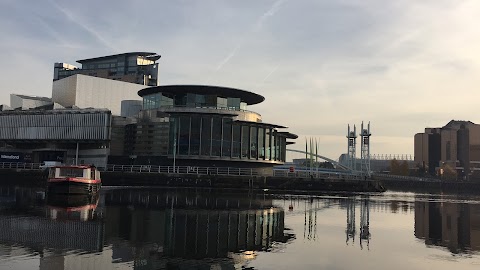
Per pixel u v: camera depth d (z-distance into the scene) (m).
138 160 87.50
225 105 90.31
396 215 42.97
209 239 25.34
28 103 121.00
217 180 79.38
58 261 18.81
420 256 22.48
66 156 94.56
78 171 52.50
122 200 48.34
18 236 24.23
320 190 86.31
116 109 141.88
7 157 92.06
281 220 35.22
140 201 47.50
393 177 185.12
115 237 24.88
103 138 89.56
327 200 59.84
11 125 97.31
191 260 20.03
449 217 42.88
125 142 92.56
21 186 73.69
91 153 92.56
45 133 93.94
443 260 21.62
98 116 90.44
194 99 88.94
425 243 26.58
